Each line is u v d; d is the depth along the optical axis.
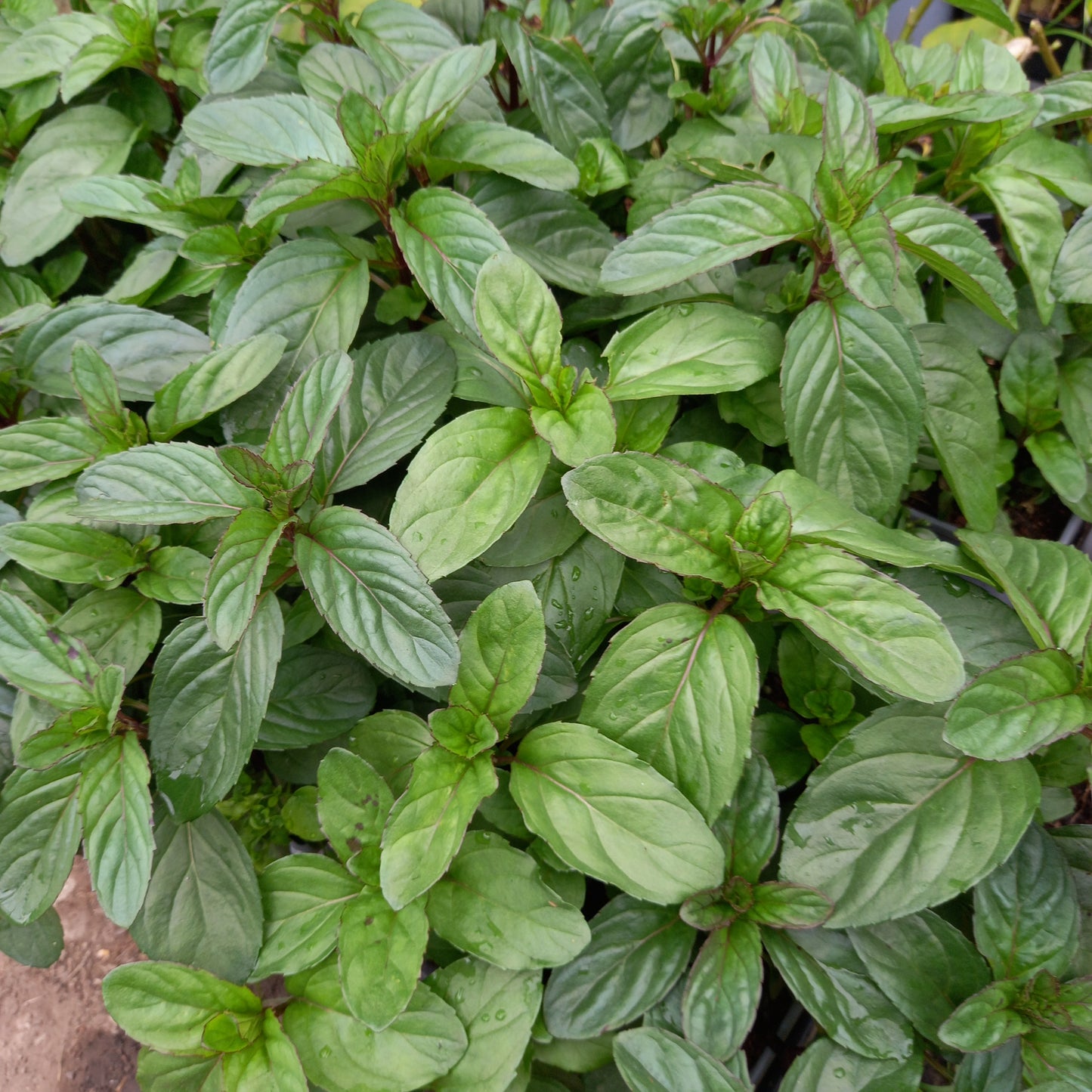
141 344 0.40
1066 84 0.41
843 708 0.37
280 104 0.40
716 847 0.33
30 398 0.42
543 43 0.43
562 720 0.37
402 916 0.34
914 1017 0.34
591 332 0.43
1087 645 0.33
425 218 0.38
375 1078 0.34
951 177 0.43
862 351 0.37
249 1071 0.34
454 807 0.34
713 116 0.44
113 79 0.46
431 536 0.34
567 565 0.37
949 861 0.33
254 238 0.39
